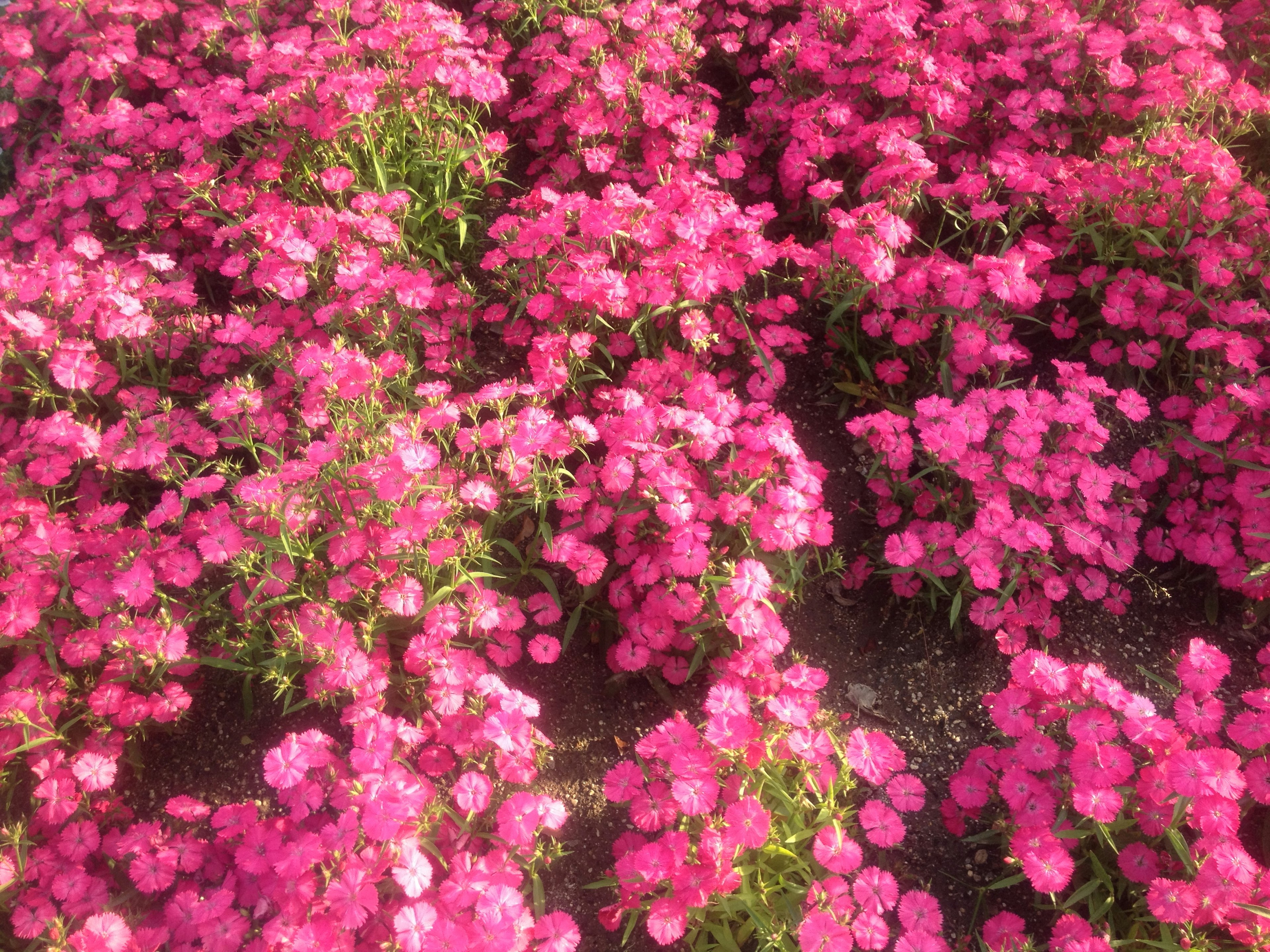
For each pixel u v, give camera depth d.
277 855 0.61
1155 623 0.82
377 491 0.72
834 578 0.85
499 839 0.66
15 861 0.65
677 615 0.72
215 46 1.08
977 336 0.84
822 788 0.66
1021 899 0.69
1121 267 0.92
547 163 1.07
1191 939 0.58
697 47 1.05
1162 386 0.90
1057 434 0.80
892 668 0.81
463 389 0.94
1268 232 0.86
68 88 1.09
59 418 0.80
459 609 0.74
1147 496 0.85
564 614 0.83
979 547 0.74
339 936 0.59
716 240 0.90
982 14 1.02
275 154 0.98
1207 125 0.98
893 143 0.89
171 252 1.01
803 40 1.03
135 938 0.61
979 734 0.77
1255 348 0.81
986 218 0.89
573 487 0.78
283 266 0.89
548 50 1.06
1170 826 0.60
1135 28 0.99
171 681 0.76
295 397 0.88
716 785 0.63
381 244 0.92
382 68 1.02
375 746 0.65
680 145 0.96
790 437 0.77
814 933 0.59
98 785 0.68
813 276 0.91
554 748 0.77
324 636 0.69
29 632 0.74
